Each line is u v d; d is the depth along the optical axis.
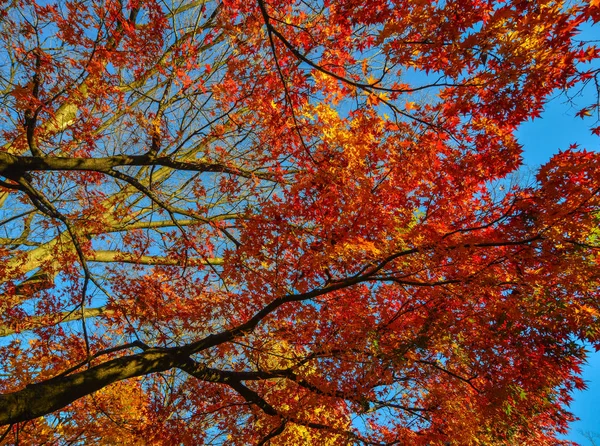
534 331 5.87
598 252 5.00
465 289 5.72
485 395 6.28
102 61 6.67
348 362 5.94
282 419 6.18
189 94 7.61
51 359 7.34
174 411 6.86
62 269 8.59
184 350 5.56
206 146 8.30
